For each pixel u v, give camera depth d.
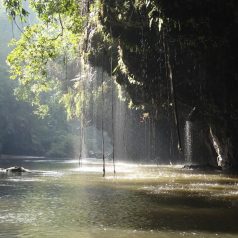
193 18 16.59
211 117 28.83
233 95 23.97
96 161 57.28
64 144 85.00
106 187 18.28
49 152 82.56
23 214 11.50
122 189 17.42
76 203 13.49
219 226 9.76
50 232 9.27
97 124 47.28
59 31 24.66
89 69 39.19
